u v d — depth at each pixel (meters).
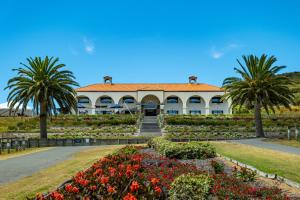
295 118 54.78
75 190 6.70
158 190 6.94
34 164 17.09
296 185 9.57
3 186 10.91
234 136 40.28
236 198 7.77
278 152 19.23
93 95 69.38
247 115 56.88
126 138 37.09
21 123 52.62
